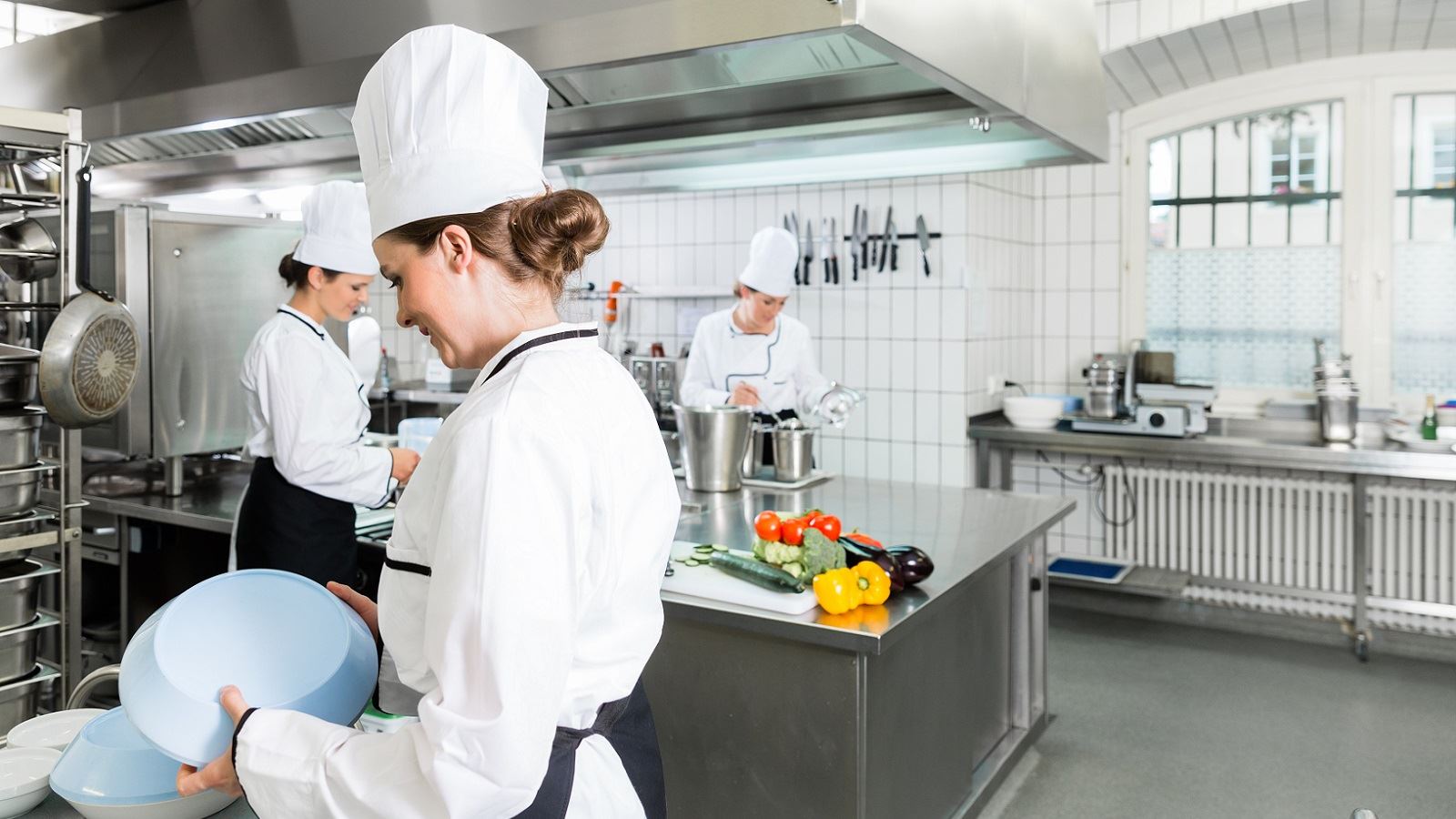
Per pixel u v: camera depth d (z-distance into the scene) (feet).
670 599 6.82
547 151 9.91
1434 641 13.46
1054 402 14.49
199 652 3.44
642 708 3.81
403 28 6.81
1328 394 13.50
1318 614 14.26
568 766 3.28
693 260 16.89
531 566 2.86
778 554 6.90
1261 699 11.86
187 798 3.60
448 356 3.47
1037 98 7.75
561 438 3.01
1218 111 15.29
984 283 14.93
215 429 10.15
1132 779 9.73
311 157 10.49
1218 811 9.11
